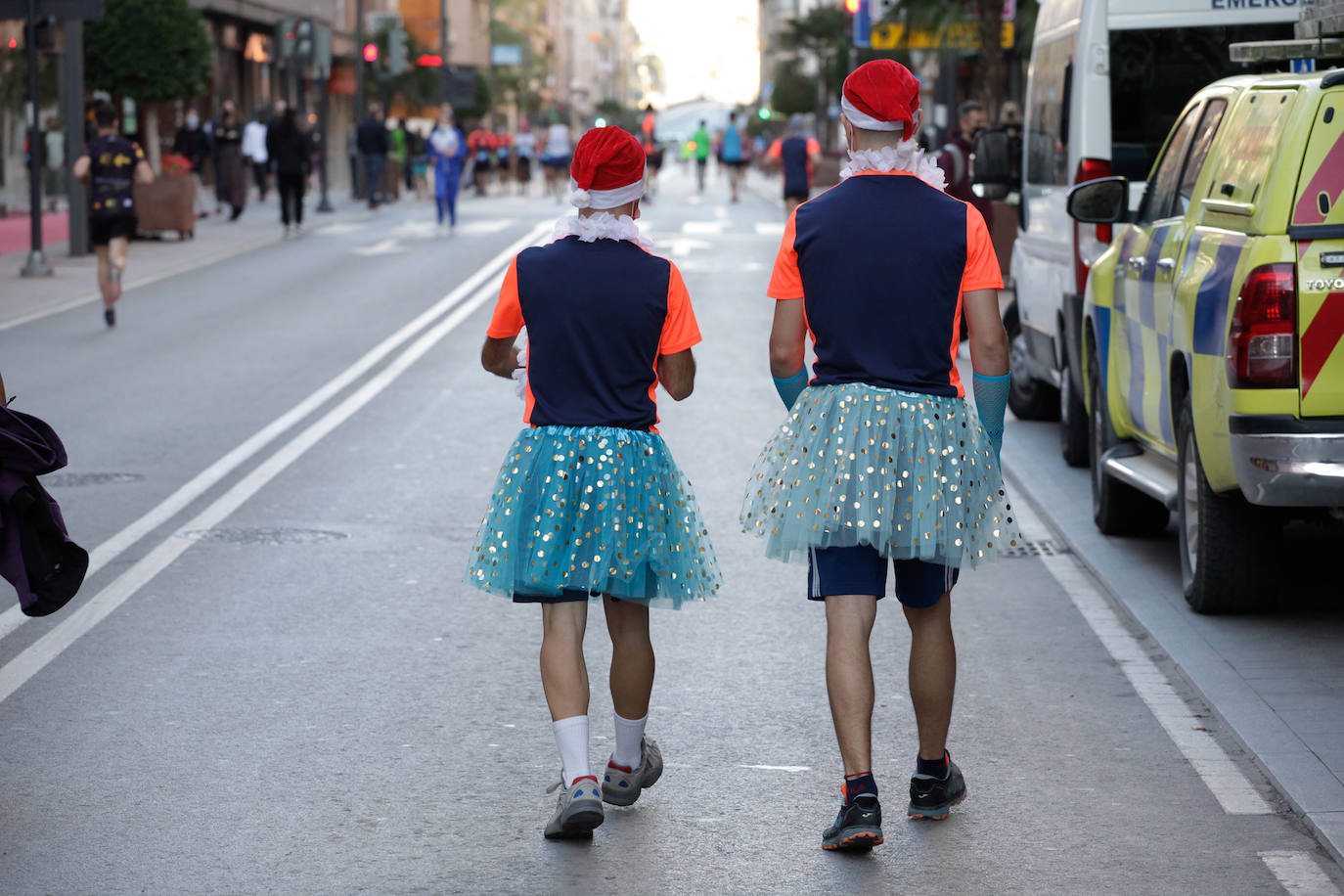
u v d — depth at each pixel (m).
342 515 9.97
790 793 5.56
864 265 5.02
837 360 5.08
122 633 7.51
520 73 110.62
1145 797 5.50
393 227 35.28
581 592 5.14
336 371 15.86
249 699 6.55
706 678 6.86
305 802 5.46
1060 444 12.48
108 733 6.16
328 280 24.30
